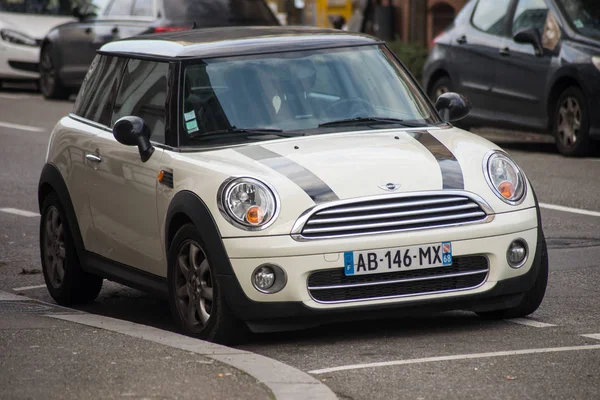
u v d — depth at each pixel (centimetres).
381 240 1370
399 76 1675
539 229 1469
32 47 5278
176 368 1217
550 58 3134
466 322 1520
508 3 3334
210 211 1398
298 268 1359
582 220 2286
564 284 1753
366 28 5922
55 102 5066
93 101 1798
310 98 1584
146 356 1269
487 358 1309
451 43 3494
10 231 2420
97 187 1686
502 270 1425
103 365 1230
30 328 1433
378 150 1467
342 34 1716
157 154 1545
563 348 1348
